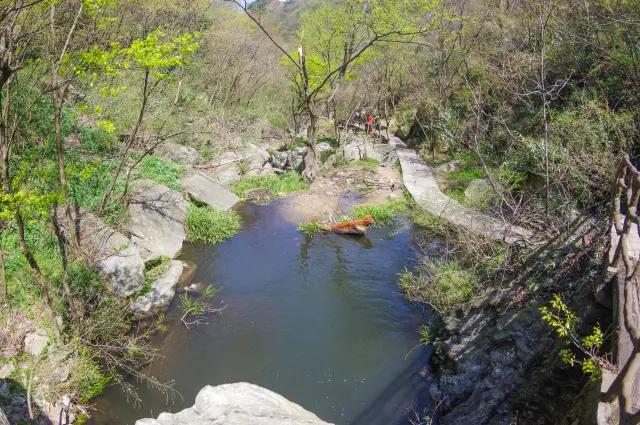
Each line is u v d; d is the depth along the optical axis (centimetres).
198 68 2119
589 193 840
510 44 1411
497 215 1012
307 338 819
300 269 1068
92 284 820
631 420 270
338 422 639
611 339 463
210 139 1748
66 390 641
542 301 656
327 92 2089
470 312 767
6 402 587
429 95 2062
